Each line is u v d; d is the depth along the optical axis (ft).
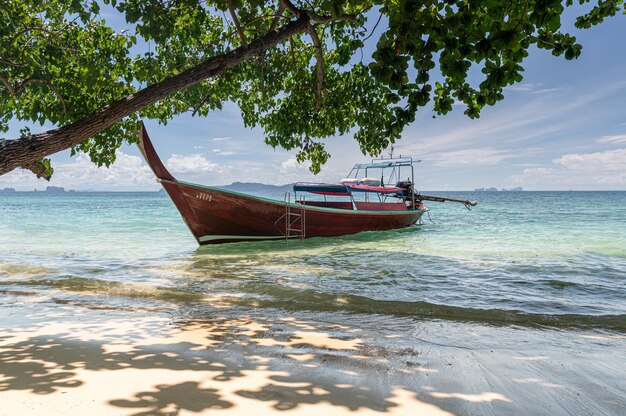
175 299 21.79
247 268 32.40
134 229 69.05
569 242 48.91
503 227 70.18
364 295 22.75
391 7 11.28
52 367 11.21
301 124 31.53
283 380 10.54
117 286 24.81
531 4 10.14
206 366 11.53
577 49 11.71
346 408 8.90
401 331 16.12
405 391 9.95
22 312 18.65
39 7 23.61
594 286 25.18
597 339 15.24
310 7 25.35
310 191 57.77
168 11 20.18
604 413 8.91
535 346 14.20
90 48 25.32
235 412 8.55
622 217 93.56
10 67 21.95
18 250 43.47
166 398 9.18
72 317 17.71
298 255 40.34
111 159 26.21
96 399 9.02
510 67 9.89
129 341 14.07
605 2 16.12
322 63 27.27
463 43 9.68
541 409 9.07
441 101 12.43
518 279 27.32
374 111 26.89
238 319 17.75
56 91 20.92
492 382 10.67
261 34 22.76
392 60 9.90
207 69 17.80
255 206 47.96
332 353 13.07
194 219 46.14
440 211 129.80
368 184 62.90
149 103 17.13
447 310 19.40
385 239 54.29
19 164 15.40
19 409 8.41
